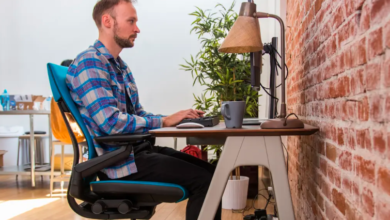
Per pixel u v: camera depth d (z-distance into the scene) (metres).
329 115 1.25
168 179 1.43
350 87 0.97
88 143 1.50
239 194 3.00
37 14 5.41
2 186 4.27
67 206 3.26
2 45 5.46
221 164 1.23
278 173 1.21
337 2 1.10
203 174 1.44
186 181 1.43
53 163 3.72
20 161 5.34
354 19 0.91
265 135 1.21
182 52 5.18
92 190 1.44
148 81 5.23
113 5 1.71
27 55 5.43
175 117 1.62
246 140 1.23
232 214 2.84
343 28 1.03
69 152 5.38
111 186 1.42
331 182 1.22
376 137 0.77
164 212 3.00
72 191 1.39
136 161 1.48
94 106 1.49
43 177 4.93
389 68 0.69
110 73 1.62
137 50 5.25
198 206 1.42
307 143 1.81
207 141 1.70
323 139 1.36
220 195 1.23
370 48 0.79
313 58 1.57
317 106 1.48
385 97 0.71
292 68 2.53
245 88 3.49
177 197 1.41
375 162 0.77
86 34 5.37
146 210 1.45
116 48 1.77
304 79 1.88
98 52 1.60
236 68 3.46
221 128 1.31
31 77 5.43
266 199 3.31
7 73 5.47
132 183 1.42
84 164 1.41
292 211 1.19
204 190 1.43
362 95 0.86
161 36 5.21
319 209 1.46
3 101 4.38
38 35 5.42
